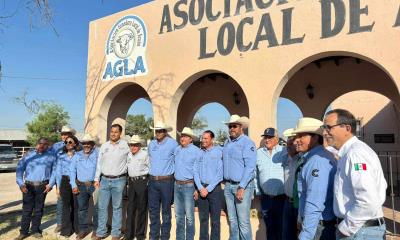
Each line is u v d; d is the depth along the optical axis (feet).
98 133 28.76
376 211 8.39
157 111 25.48
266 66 20.62
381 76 29.14
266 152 17.22
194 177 17.94
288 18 20.03
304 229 9.91
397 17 16.84
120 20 28.50
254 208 19.42
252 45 21.30
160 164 19.07
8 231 24.57
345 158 9.05
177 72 24.73
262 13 21.07
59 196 23.68
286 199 15.14
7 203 37.81
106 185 20.68
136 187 20.42
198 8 24.04
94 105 29.50
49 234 23.43
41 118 113.09
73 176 21.90
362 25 17.69
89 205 24.72
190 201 18.31
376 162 8.66
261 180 17.04
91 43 30.55
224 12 22.74
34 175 22.84
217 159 17.65
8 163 78.48
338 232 9.23
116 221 20.53
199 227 19.31
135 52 27.27
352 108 45.96
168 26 25.54
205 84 36.88
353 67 30.14
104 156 20.86
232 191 16.90
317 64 31.04
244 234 16.35
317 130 10.84
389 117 43.65
